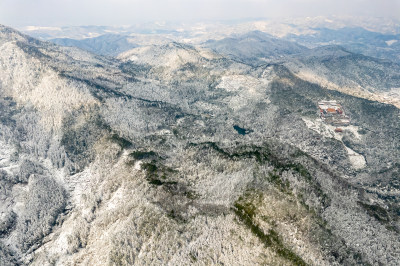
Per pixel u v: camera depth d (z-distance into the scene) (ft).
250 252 499.10
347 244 545.44
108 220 613.11
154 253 501.97
